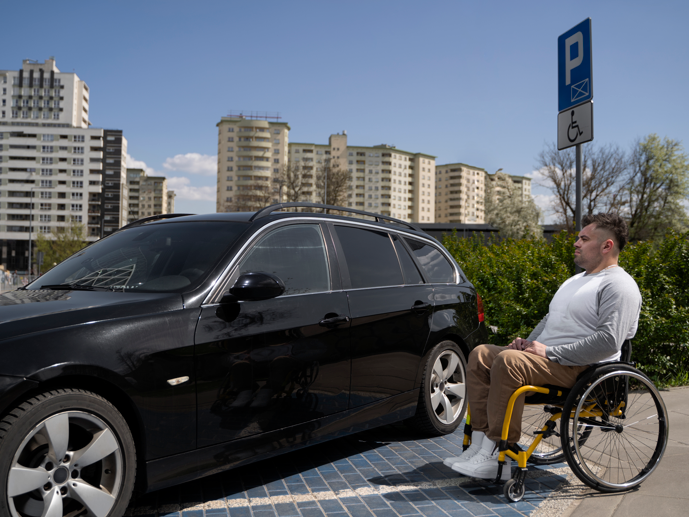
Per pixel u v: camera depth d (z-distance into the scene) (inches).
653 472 138.2
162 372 107.3
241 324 121.6
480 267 339.0
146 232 148.9
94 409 98.0
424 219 7135.8
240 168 6028.5
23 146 5452.8
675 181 1731.1
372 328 152.2
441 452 164.4
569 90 202.4
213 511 120.3
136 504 123.6
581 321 134.8
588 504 124.0
